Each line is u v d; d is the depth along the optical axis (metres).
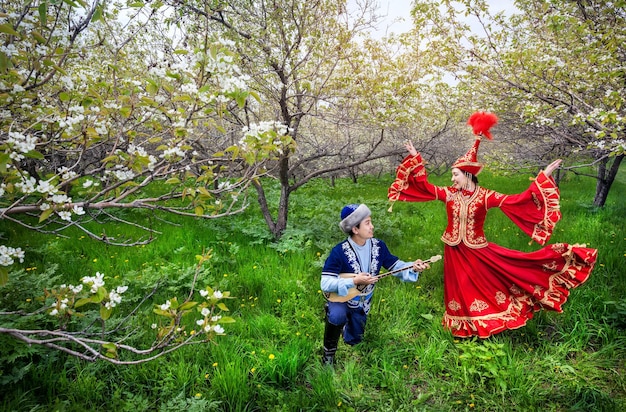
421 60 6.31
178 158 2.08
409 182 3.73
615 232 6.29
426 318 3.84
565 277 3.38
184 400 2.71
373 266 3.11
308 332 3.60
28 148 1.59
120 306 3.94
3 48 1.67
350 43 5.50
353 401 2.82
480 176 14.67
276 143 2.24
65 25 2.31
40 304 3.33
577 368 3.14
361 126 6.01
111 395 2.85
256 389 2.91
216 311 3.89
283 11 4.91
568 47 5.10
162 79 2.08
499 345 3.11
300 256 5.42
